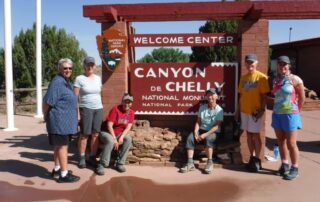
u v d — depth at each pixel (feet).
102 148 21.38
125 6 21.97
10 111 34.99
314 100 55.36
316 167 21.26
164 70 22.71
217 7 21.52
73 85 20.21
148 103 22.94
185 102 22.74
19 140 29.19
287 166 19.58
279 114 18.83
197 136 20.31
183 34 22.33
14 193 16.80
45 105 17.58
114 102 22.36
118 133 20.53
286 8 21.01
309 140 30.01
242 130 21.49
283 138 19.31
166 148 21.53
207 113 20.71
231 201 15.99
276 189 17.52
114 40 21.98
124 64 22.17
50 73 69.36
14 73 65.46
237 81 22.38
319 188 17.67
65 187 17.63
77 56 73.36
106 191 17.15
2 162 21.94
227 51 60.64
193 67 22.54
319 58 64.64
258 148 20.33
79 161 20.89
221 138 22.44
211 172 20.04
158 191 17.19
